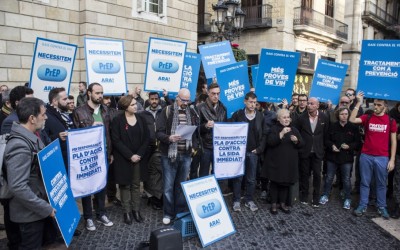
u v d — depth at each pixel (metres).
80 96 8.52
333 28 23.12
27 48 8.46
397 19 36.12
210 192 4.56
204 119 5.36
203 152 5.34
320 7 22.09
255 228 4.79
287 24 19.36
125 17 10.63
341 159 5.62
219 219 4.51
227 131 5.11
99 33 9.91
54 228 3.08
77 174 4.13
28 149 2.69
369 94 5.30
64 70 5.30
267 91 6.31
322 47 22.78
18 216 2.78
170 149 4.66
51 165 2.95
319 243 4.36
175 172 4.84
